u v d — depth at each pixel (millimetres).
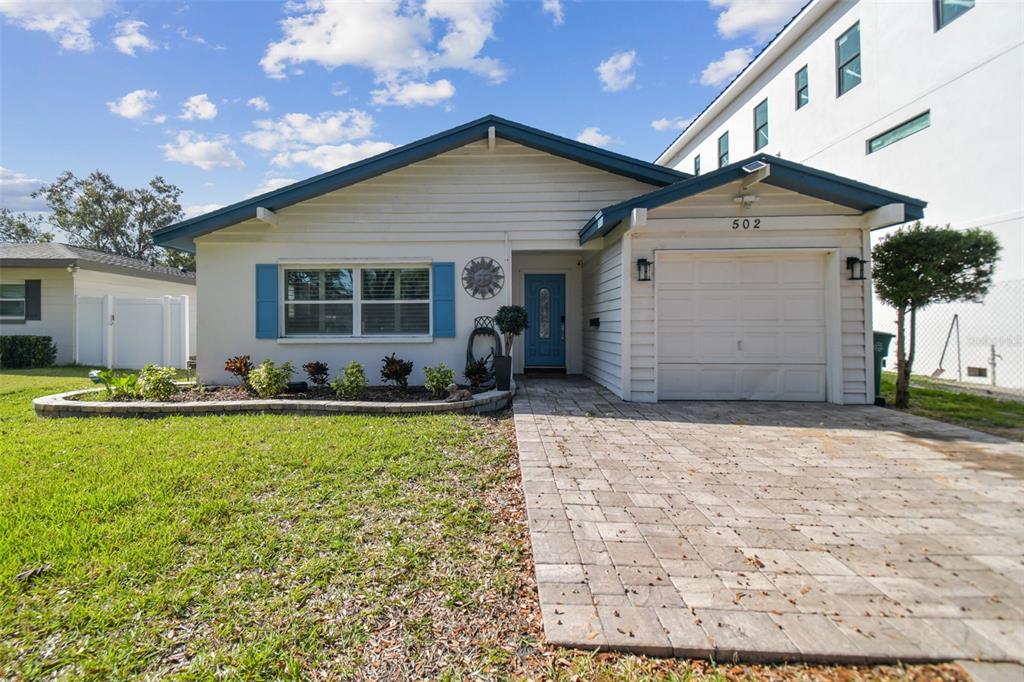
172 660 1932
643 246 7371
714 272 7480
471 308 8398
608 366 8344
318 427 5559
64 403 6254
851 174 12211
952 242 6441
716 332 7488
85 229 29172
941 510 3381
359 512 3305
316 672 1877
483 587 2451
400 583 2479
